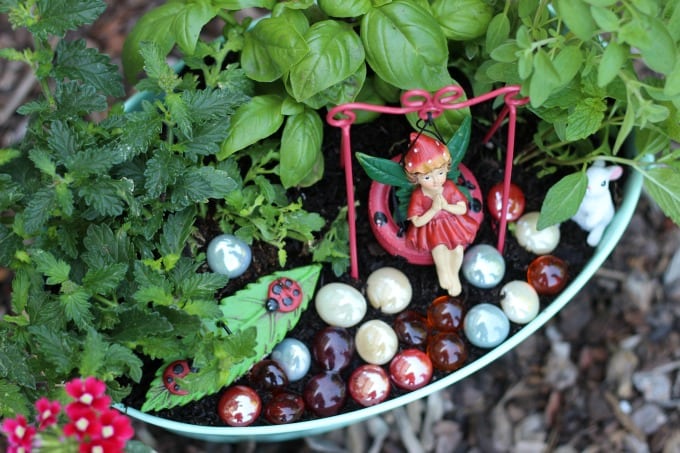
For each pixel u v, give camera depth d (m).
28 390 0.53
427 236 0.55
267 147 0.58
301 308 0.56
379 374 0.56
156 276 0.52
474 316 0.56
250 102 0.55
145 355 0.56
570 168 0.59
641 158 0.57
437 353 0.56
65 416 0.50
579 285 0.56
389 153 0.59
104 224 0.53
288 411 0.55
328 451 0.66
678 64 0.50
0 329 0.54
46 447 0.47
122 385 0.55
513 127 0.54
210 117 0.53
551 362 0.67
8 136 0.70
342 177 0.59
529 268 0.58
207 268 0.57
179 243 0.54
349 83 0.55
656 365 0.67
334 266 0.57
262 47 0.54
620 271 0.68
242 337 0.52
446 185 0.54
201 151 0.53
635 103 0.53
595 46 0.54
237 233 0.56
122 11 0.72
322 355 0.56
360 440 0.66
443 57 0.54
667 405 0.67
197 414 0.56
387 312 0.57
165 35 0.56
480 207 0.56
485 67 0.55
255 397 0.55
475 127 0.60
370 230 0.59
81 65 0.54
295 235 0.57
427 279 0.58
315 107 0.55
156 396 0.54
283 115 0.57
